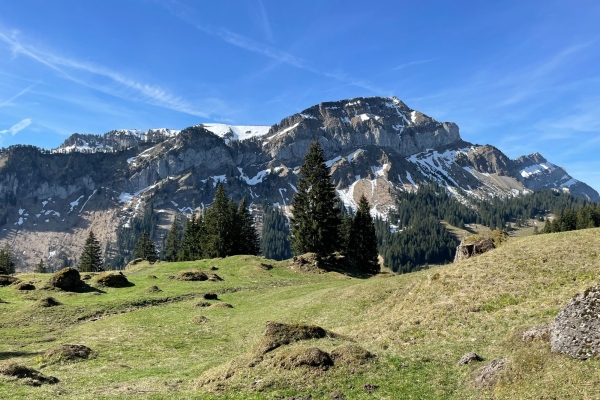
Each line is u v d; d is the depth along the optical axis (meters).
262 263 75.19
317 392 18.12
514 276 30.20
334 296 44.44
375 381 19.09
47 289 50.94
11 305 43.97
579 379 14.22
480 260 34.94
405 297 34.53
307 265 74.81
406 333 26.61
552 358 16.05
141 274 71.06
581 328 15.91
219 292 57.09
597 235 34.44
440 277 33.81
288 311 42.28
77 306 44.66
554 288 27.14
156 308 46.50
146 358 28.92
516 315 24.95
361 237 94.06
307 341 23.83
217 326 39.03
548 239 36.53
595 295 16.22
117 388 20.70
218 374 21.42
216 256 100.31
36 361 26.75
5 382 19.83
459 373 19.38
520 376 16.03
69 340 33.47
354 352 21.77
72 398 18.31
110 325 38.44
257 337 33.19
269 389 18.62
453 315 27.27
